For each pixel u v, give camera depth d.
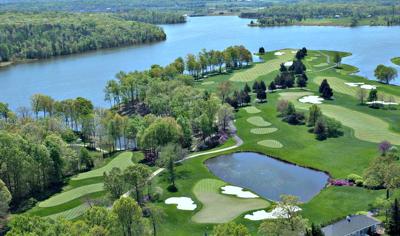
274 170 122.81
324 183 113.31
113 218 74.75
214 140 146.62
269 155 132.38
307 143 137.38
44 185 117.31
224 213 97.88
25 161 110.44
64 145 126.94
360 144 132.38
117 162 132.50
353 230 82.44
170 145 123.31
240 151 136.62
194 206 101.75
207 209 100.25
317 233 76.31
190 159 131.38
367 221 85.31
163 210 93.94
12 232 70.69
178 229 91.56
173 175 115.38
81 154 130.00
